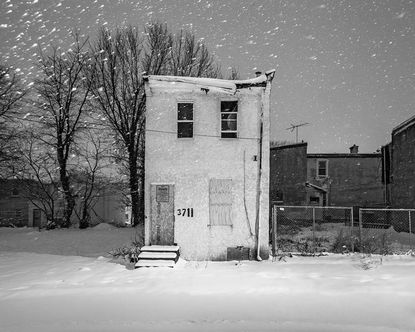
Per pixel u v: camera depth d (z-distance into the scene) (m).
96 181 33.28
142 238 18.80
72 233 26.55
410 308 8.77
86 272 13.21
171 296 10.00
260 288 10.68
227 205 15.56
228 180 15.62
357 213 32.97
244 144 15.70
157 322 7.96
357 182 36.12
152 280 11.80
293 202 31.83
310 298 9.66
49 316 8.44
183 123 15.95
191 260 15.32
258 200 15.50
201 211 15.51
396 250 16.91
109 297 9.95
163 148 15.74
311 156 36.50
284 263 14.38
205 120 15.78
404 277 11.71
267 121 15.74
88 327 7.70
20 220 41.59
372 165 36.12
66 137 31.55
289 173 32.09
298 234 22.84
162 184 15.62
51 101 31.06
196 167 15.65
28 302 9.55
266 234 15.36
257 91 15.78
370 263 14.05
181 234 15.45
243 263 14.49
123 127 31.55
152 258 14.09
